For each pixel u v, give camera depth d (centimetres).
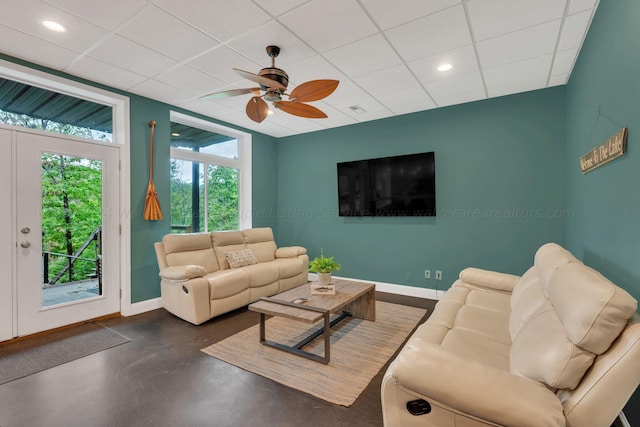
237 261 416
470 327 202
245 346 271
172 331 305
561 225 342
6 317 275
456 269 403
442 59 279
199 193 465
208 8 208
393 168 439
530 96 354
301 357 250
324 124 483
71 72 304
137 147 362
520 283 233
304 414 182
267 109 279
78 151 322
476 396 105
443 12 213
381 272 458
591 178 235
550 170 346
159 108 383
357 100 380
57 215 308
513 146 365
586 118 246
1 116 280
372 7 207
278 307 257
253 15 216
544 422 98
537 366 120
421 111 421
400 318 338
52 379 219
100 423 174
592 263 234
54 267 306
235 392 203
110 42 251
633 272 160
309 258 532
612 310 103
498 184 375
